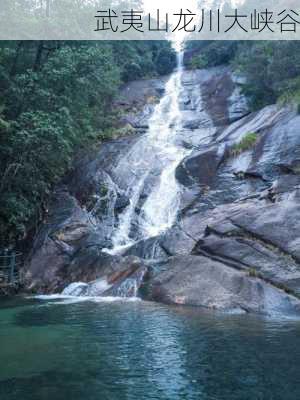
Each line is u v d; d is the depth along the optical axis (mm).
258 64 21016
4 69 15594
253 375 5016
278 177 13766
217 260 10445
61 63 15492
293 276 9188
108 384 4859
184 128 21922
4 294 12211
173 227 13242
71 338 6754
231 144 16688
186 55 36000
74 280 12352
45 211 16141
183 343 6320
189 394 4551
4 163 14617
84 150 19609
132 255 12422
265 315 8289
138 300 10125
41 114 13758
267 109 18391
